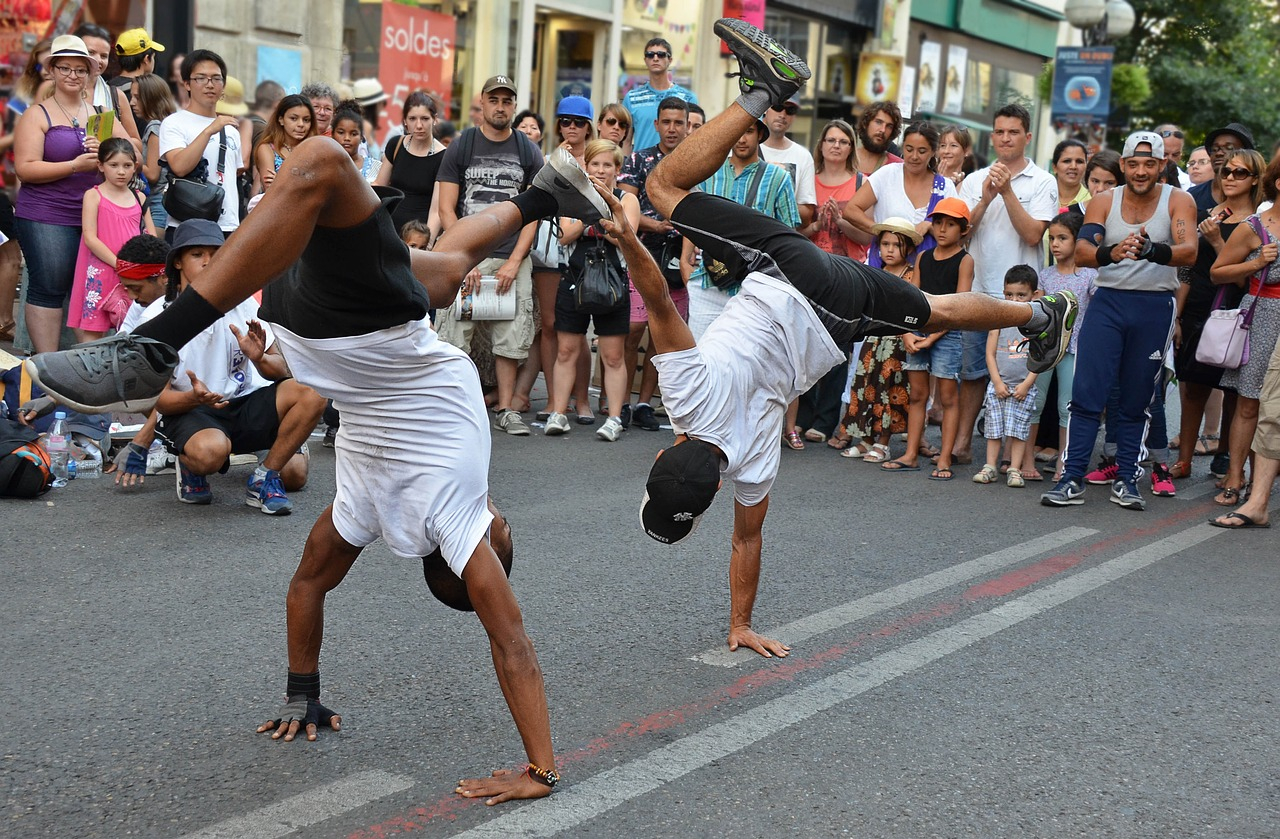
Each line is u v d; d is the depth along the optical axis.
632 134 10.41
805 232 9.24
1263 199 7.99
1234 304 8.03
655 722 4.06
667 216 4.51
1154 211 7.23
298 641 3.79
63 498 6.34
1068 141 9.09
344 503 3.59
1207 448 9.59
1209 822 3.58
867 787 3.68
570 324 8.59
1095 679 4.65
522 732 3.49
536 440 8.45
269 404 6.27
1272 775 3.91
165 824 3.28
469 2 13.80
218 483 6.81
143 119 9.06
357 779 3.57
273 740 3.80
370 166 9.23
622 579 5.54
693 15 16.72
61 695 4.05
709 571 5.74
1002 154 8.67
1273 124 24.19
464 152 8.62
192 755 3.68
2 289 9.39
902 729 4.11
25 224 8.05
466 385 3.45
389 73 13.07
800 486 7.66
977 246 8.73
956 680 4.57
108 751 3.68
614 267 8.44
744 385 4.29
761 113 4.37
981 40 23.72
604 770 3.70
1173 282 7.33
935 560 6.14
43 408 4.09
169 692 4.11
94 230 7.70
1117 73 19.83
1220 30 23.95
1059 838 3.45
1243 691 4.61
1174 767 3.94
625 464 7.85
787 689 4.39
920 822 3.49
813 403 9.25
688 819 3.43
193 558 5.50
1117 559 6.32
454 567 3.47
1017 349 5.57
